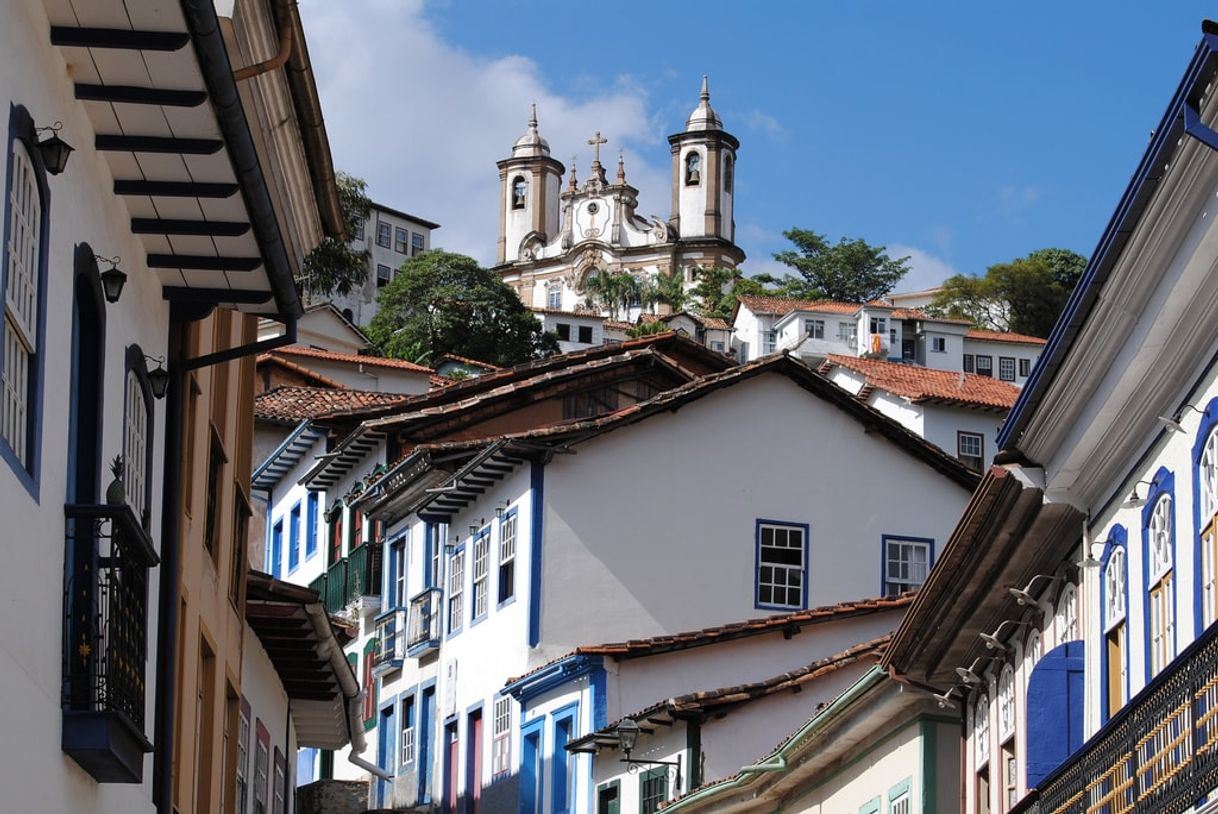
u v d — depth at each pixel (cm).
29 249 1043
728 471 3562
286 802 2509
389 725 4003
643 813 2933
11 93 995
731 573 3519
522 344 10912
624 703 3134
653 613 3469
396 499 3862
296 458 4441
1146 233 1291
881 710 2155
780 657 3161
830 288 15200
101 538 1141
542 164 17025
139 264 1330
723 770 2809
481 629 3625
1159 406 1453
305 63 1433
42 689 1077
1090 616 1630
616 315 14988
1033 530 1670
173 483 1445
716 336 12338
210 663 1795
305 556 4400
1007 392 6831
